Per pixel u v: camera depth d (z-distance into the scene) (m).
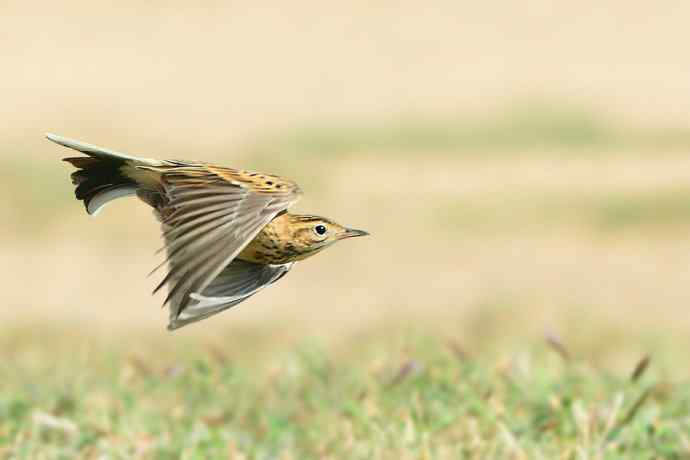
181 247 4.74
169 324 4.64
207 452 8.50
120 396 9.69
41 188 23.16
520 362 10.10
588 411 8.67
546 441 8.41
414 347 11.62
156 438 8.85
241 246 4.70
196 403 9.70
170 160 5.57
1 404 9.38
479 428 8.70
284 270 5.80
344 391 9.95
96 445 8.57
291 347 12.10
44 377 10.70
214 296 5.61
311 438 8.89
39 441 8.76
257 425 9.30
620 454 8.26
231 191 4.93
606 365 11.41
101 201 5.63
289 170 26.67
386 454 8.37
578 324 14.12
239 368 10.72
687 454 8.25
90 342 12.79
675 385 9.90
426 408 9.09
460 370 9.89
